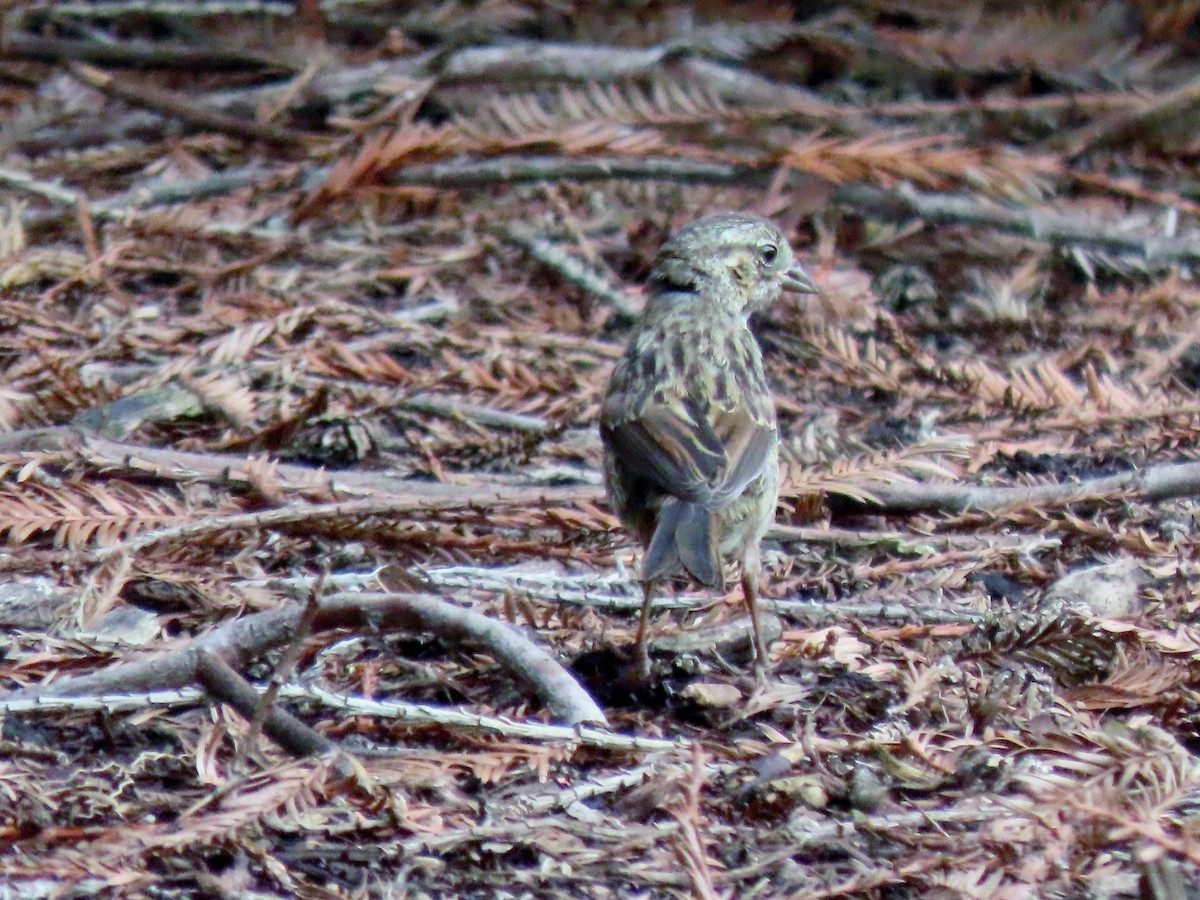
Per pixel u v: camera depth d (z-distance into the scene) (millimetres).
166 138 14258
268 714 6570
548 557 9109
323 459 10367
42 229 12570
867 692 7699
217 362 10180
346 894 5750
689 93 14227
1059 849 5672
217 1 15523
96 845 5641
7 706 6480
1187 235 13883
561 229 13500
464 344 11180
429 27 15484
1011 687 7316
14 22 15055
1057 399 10969
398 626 7414
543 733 6742
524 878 5910
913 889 5852
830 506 9977
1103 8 14922
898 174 12172
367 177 12258
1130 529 9680
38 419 9820
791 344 11789
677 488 8273
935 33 14711
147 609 8102
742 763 6762
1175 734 7355
